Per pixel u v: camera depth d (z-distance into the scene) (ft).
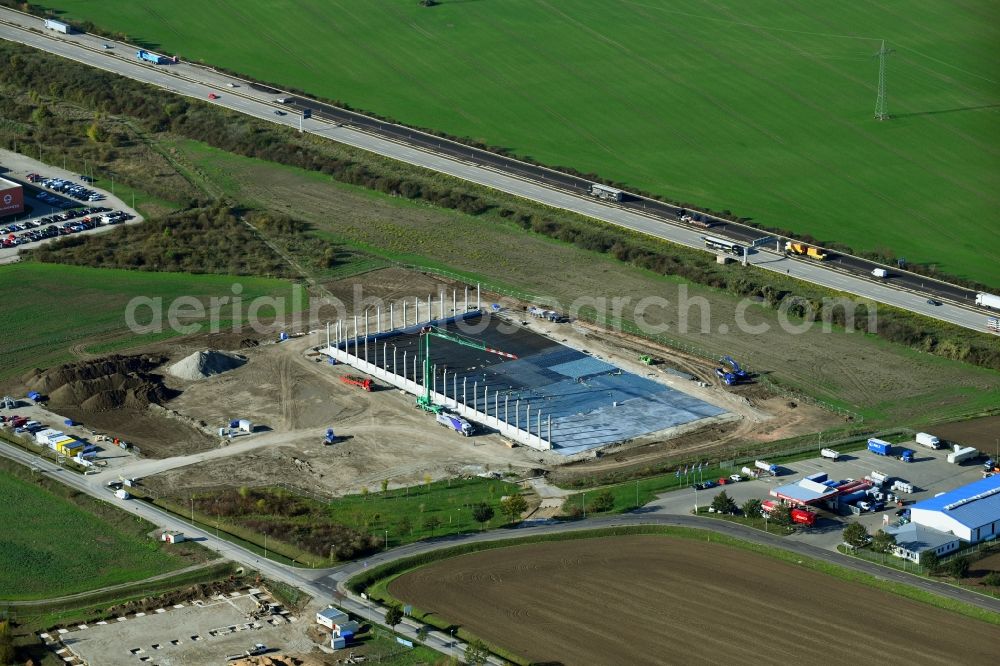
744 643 622.54
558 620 641.40
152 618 645.51
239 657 614.75
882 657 611.88
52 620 644.69
